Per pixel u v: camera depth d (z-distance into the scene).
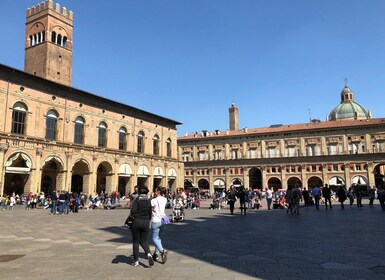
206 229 18.97
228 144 95.38
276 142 89.88
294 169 85.88
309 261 10.53
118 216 29.23
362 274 8.94
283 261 10.59
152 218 10.85
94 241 15.05
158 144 71.00
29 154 45.84
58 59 62.09
